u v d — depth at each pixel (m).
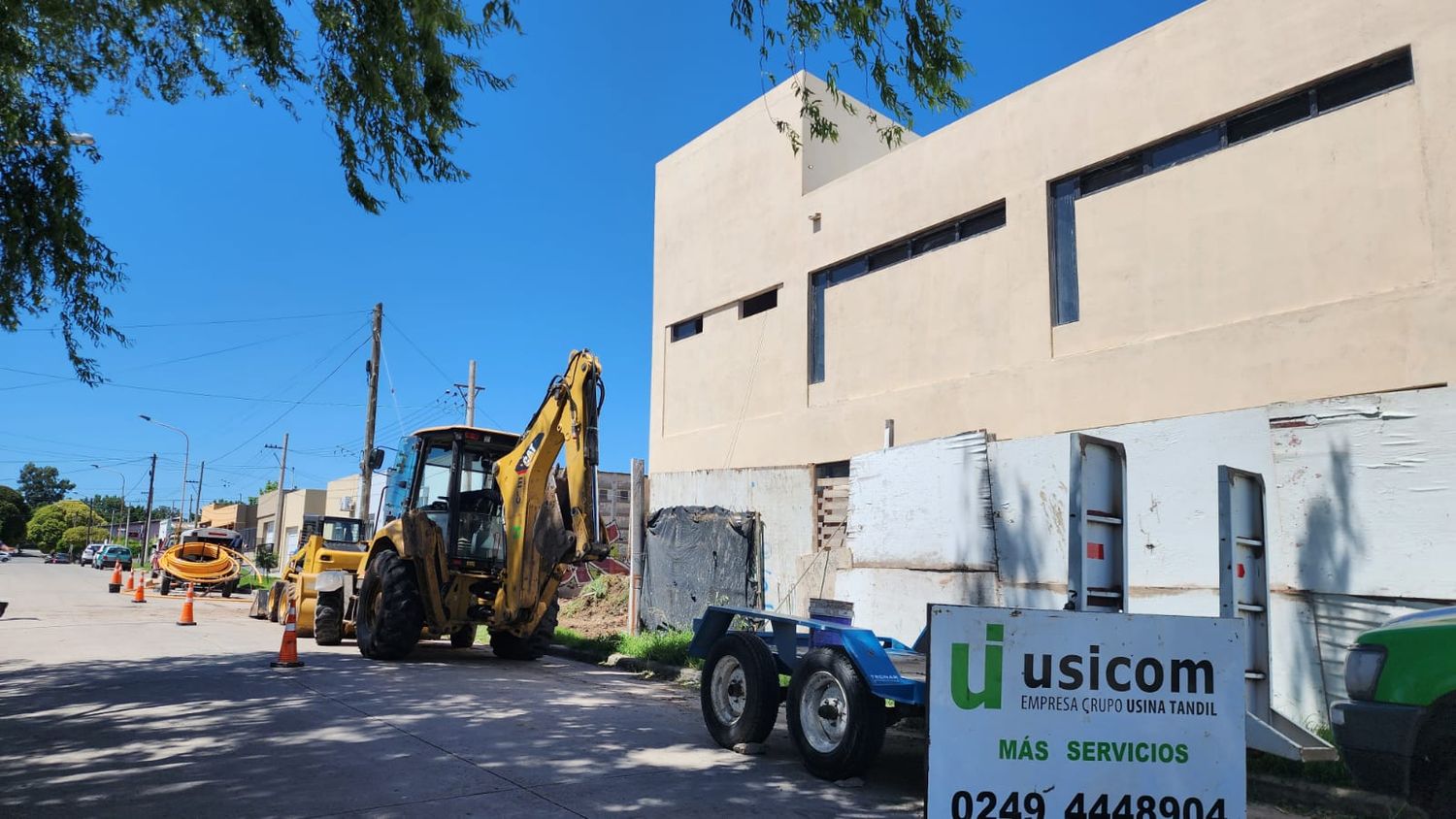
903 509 11.34
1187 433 8.56
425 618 12.80
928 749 4.42
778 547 14.39
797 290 14.91
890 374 13.23
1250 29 9.44
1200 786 4.54
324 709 8.67
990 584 10.02
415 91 7.05
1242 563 6.28
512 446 13.77
